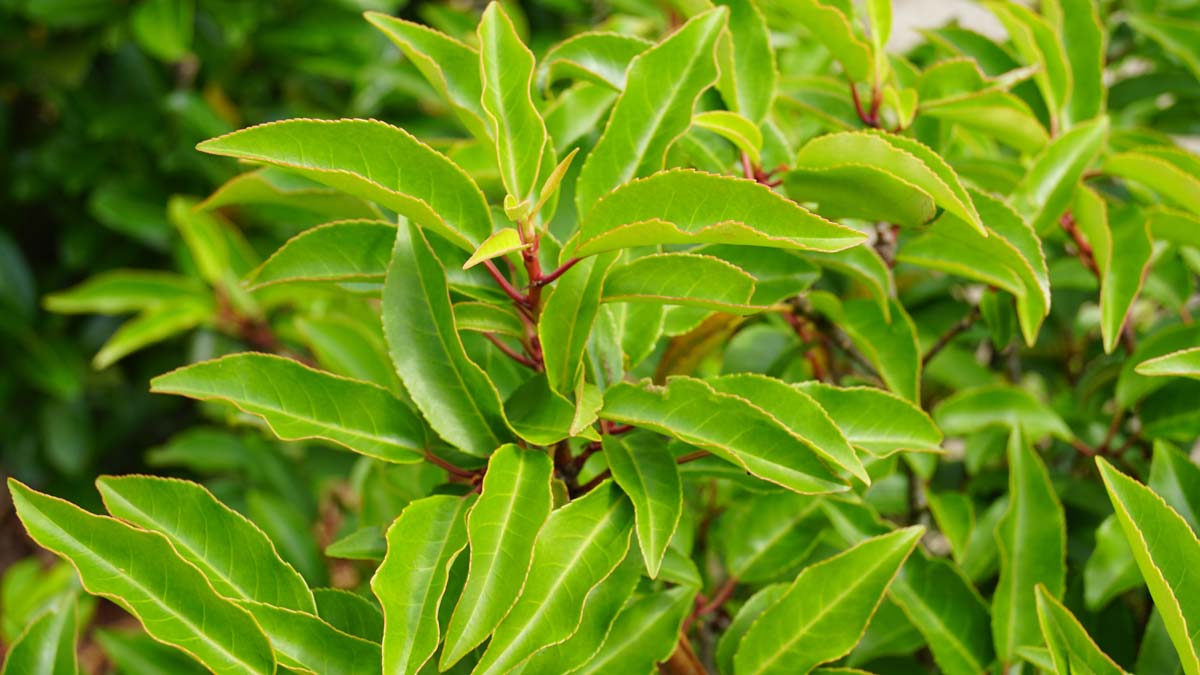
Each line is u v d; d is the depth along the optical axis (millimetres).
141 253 1940
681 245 826
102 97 1873
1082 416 961
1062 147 865
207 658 718
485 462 770
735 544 864
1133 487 735
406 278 755
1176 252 947
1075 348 1119
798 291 827
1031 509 828
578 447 819
